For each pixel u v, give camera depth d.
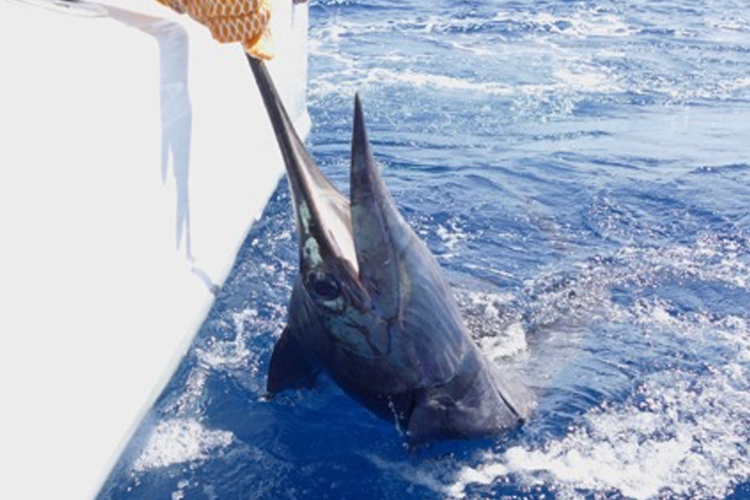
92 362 3.89
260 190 6.53
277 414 5.11
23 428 3.35
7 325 3.24
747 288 6.61
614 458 4.83
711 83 12.09
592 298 6.42
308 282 4.41
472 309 6.18
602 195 8.18
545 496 4.56
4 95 3.25
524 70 12.34
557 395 5.36
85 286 3.82
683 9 16.19
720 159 9.21
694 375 5.55
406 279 4.39
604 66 12.66
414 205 7.85
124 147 4.16
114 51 4.12
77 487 3.67
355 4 15.80
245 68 5.97
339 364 4.72
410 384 4.66
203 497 4.46
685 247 7.25
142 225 4.41
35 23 3.75
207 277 5.25
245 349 5.61
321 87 11.22
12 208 3.26
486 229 7.45
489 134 9.87
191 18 4.90
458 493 4.59
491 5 16.05
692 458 4.82
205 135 5.23
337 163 8.74
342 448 4.89
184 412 5.06
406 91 11.20
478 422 4.93
